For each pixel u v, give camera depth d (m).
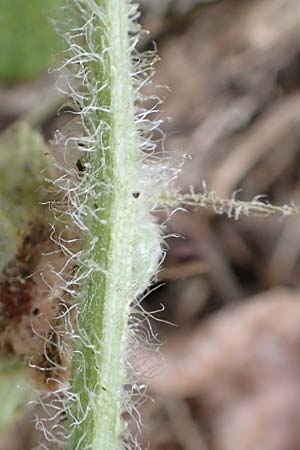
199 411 0.24
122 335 0.11
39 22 0.18
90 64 0.11
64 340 0.12
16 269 0.14
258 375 0.24
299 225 0.25
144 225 0.12
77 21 0.12
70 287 0.12
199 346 0.25
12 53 0.18
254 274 0.25
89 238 0.11
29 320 0.13
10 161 0.14
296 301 0.25
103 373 0.11
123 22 0.11
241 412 0.24
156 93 0.25
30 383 0.13
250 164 0.25
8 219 0.14
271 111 0.26
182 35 0.26
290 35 0.26
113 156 0.11
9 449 0.20
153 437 0.24
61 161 0.12
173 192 0.13
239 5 0.27
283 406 0.24
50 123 0.23
